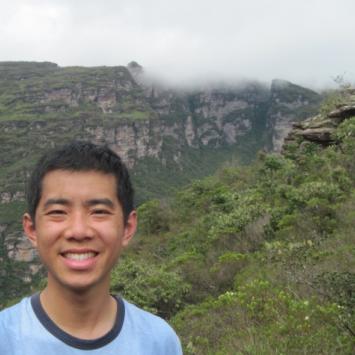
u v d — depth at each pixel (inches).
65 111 4414.4
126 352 74.9
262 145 6166.3
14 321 73.7
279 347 231.0
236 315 287.1
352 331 228.5
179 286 486.0
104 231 76.1
